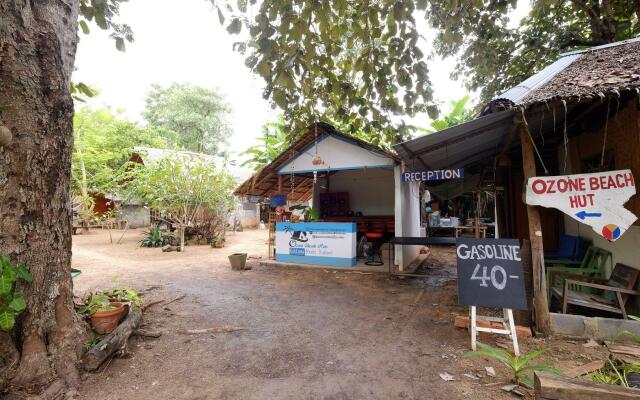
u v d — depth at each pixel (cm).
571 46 981
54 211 316
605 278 495
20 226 291
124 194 1472
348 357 362
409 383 306
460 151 593
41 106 300
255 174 971
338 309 532
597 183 371
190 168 1225
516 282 372
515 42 988
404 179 587
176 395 294
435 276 761
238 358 363
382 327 450
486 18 508
